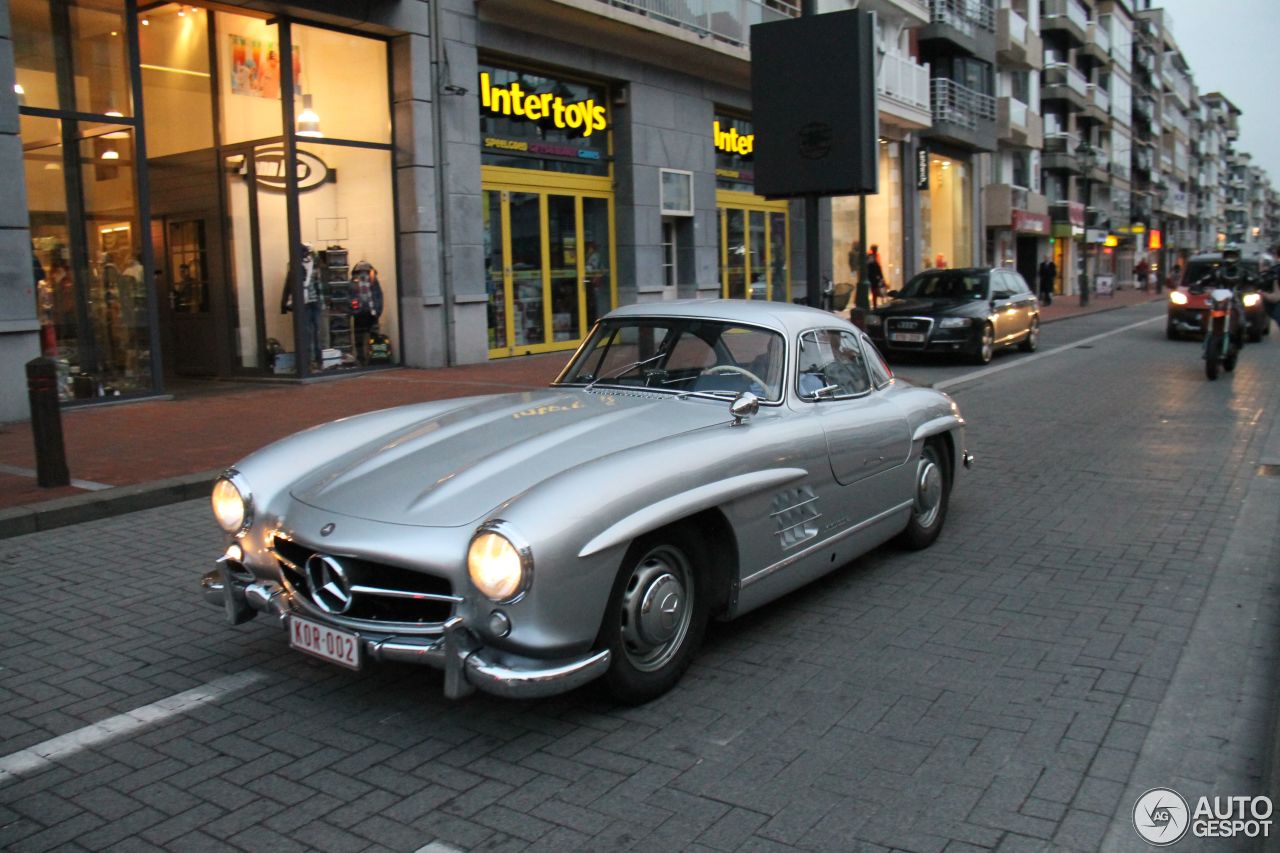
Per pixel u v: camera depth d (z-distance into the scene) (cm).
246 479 400
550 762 338
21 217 1005
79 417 1031
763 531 420
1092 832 292
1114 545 590
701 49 1817
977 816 301
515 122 1609
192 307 1428
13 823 306
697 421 428
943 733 356
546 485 344
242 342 1378
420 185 1409
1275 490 712
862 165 1138
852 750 344
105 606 507
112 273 1128
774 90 1177
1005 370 1556
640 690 374
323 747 353
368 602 353
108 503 684
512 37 1539
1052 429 1001
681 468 376
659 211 1862
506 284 1616
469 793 319
